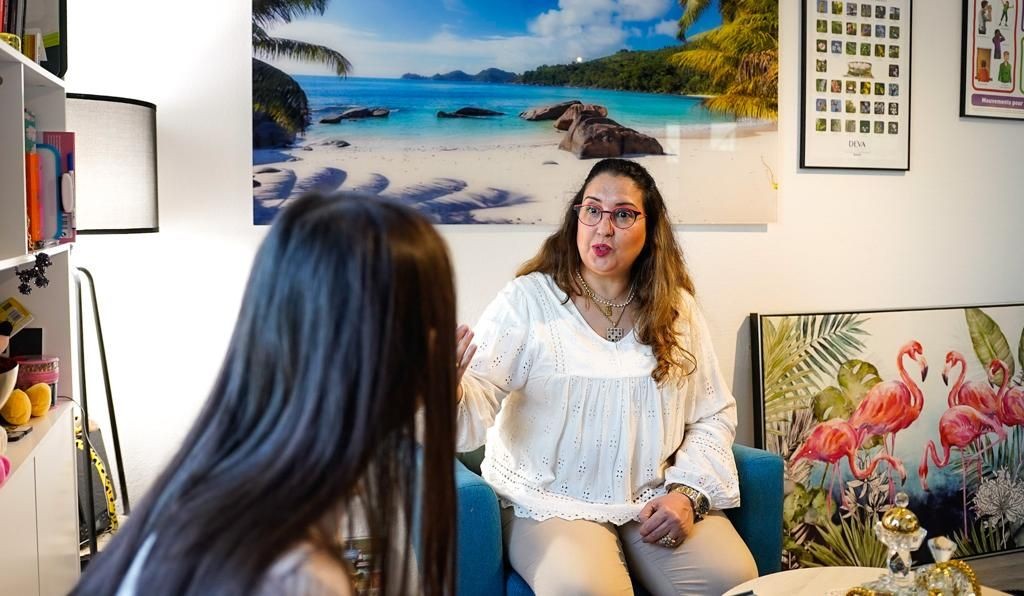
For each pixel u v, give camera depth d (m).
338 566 0.65
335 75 2.68
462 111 2.78
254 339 0.72
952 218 3.38
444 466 0.77
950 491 3.25
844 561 3.09
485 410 2.17
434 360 0.75
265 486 0.67
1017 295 3.48
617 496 2.21
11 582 1.48
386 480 0.74
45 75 1.86
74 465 2.06
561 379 2.22
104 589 0.68
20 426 1.83
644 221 2.27
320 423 0.69
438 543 0.78
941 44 3.32
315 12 2.65
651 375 2.22
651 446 2.24
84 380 2.26
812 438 3.08
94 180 2.16
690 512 2.14
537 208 2.86
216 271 2.62
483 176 2.81
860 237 3.25
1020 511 3.35
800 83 3.12
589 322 2.30
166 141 2.56
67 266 2.11
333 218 0.74
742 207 3.07
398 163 2.74
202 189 2.60
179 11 2.56
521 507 2.19
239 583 0.61
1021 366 3.39
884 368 3.19
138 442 2.59
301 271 0.72
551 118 2.86
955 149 3.37
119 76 2.52
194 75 2.57
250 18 2.60
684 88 2.98
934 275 3.37
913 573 1.66
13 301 2.04
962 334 3.31
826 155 3.15
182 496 0.69
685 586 2.09
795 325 3.09
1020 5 3.41
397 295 0.72
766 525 2.32
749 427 3.13
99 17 2.50
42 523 1.73
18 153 1.68
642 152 2.95
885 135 3.24
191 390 2.62
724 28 3.01
